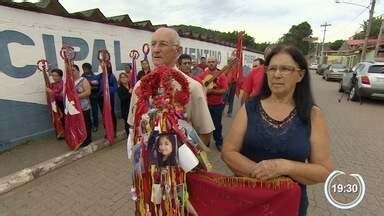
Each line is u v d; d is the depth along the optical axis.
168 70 1.68
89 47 7.26
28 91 5.89
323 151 1.65
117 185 4.20
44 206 3.63
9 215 3.44
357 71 13.34
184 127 1.65
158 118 1.60
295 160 1.66
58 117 6.03
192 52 12.79
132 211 3.53
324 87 20.22
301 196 1.74
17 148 5.57
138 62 8.98
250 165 1.67
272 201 1.59
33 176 4.39
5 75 5.45
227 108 10.12
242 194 1.62
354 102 12.99
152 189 1.63
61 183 4.25
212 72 5.50
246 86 4.93
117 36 8.09
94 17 7.27
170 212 1.63
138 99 1.74
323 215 3.46
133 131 1.76
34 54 5.95
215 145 5.80
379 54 33.34
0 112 5.41
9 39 5.47
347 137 6.91
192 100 1.90
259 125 1.71
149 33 9.38
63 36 6.54
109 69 6.69
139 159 1.66
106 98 6.05
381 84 11.70
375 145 6.30
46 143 5.89
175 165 1.59
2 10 5.31
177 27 12.02
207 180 1.68
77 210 3.54
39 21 5.99
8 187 4.00
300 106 1.69
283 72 1.64
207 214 1.71
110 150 5.77
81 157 5.31
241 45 6.94
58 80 5.98
